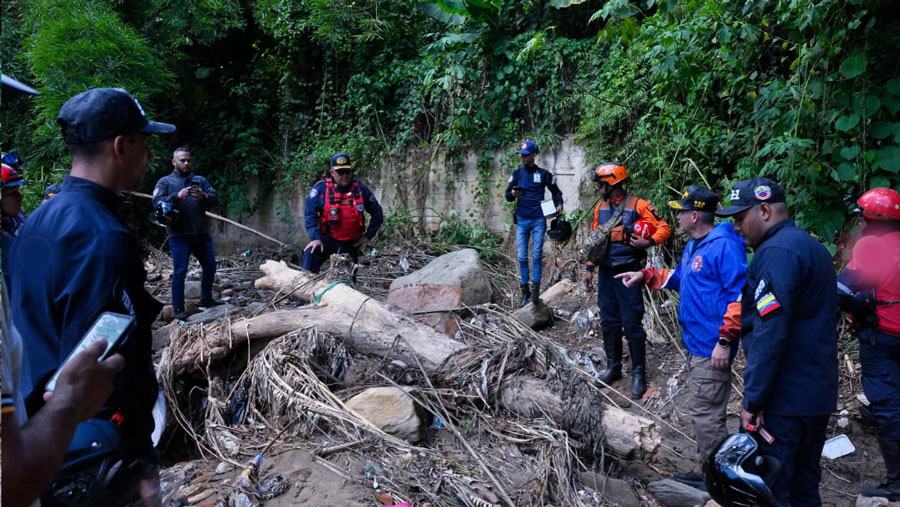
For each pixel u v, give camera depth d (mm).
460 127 8664
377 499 2861
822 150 4977
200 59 10977
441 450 3480
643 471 3760
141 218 9594
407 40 10023
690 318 3441
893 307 3338
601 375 5137
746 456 2277
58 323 1426
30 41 7824
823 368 2496
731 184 5742
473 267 6258
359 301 4355
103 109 1559
